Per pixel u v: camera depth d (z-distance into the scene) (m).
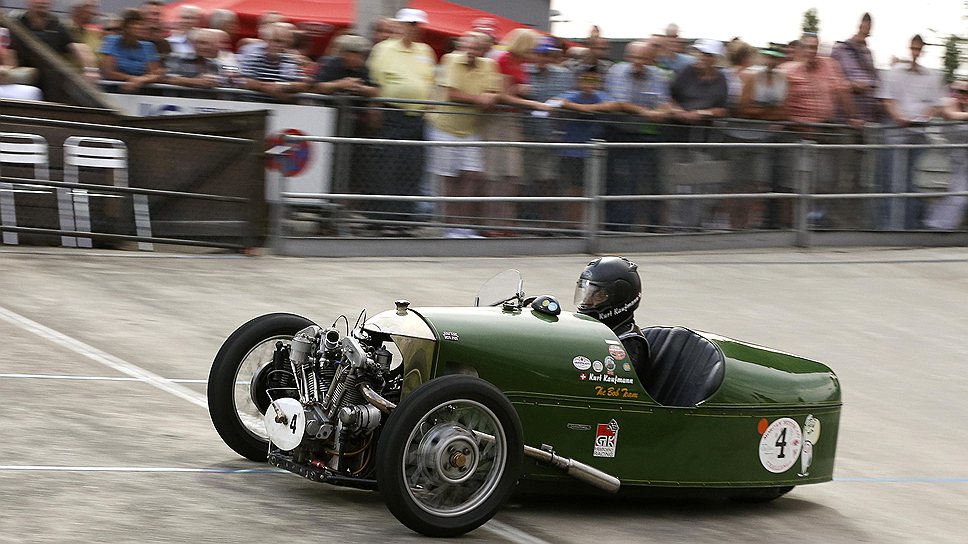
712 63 25.62
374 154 23.45
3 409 12.52
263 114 22.75
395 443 9.41
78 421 12.39
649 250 25.58
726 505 12.32
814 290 23.73
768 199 26.70
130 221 22.33
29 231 21.80
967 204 28.56
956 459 15.22
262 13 27.62
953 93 29.34
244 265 21.94
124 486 10.37
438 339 10.30
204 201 22.64
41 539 8.79
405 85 23.66
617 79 25.12
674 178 25.53
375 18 26.78
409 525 9.59
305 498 10.54
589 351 10.91
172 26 24.50
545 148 24.44
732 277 24.05
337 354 10.59
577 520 10.96
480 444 9.88
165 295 19.25
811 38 26.89
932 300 23.92
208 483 10.72
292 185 23.11
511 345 10.59
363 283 21.19
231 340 11.31
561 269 23.41
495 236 24.34
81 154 22.00
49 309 17.69
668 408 11.13
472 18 30.84
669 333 12.28
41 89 23.25
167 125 22.75
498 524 10.46
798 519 12.05
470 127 23.97
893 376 18.97
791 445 11.99
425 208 23.86
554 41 26.89
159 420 12.81
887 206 27.84
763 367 12.05
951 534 12.09
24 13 24.00
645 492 11.38
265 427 10.83
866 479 13.97
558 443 10.72
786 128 26.64
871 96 27.72
